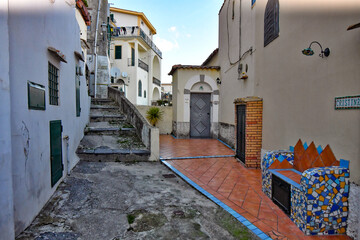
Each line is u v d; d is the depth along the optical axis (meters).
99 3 15.21
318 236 3.11
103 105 11.80
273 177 4.17
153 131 6.83
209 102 12.31
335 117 3.37
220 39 11.52
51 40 3.92
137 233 3.08
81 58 6.32
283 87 5.07
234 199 4.27
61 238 2.85
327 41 3.56
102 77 14.95
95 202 3.91
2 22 2.31
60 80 4.51
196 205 4.02
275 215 3.68
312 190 3.09
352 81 3.03
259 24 6.52
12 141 2.60
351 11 3.06
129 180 5.12
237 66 8.68
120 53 22.34
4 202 2.37
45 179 3.61
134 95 22.34
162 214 3.63
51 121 3.90
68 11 5.21
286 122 4.92
